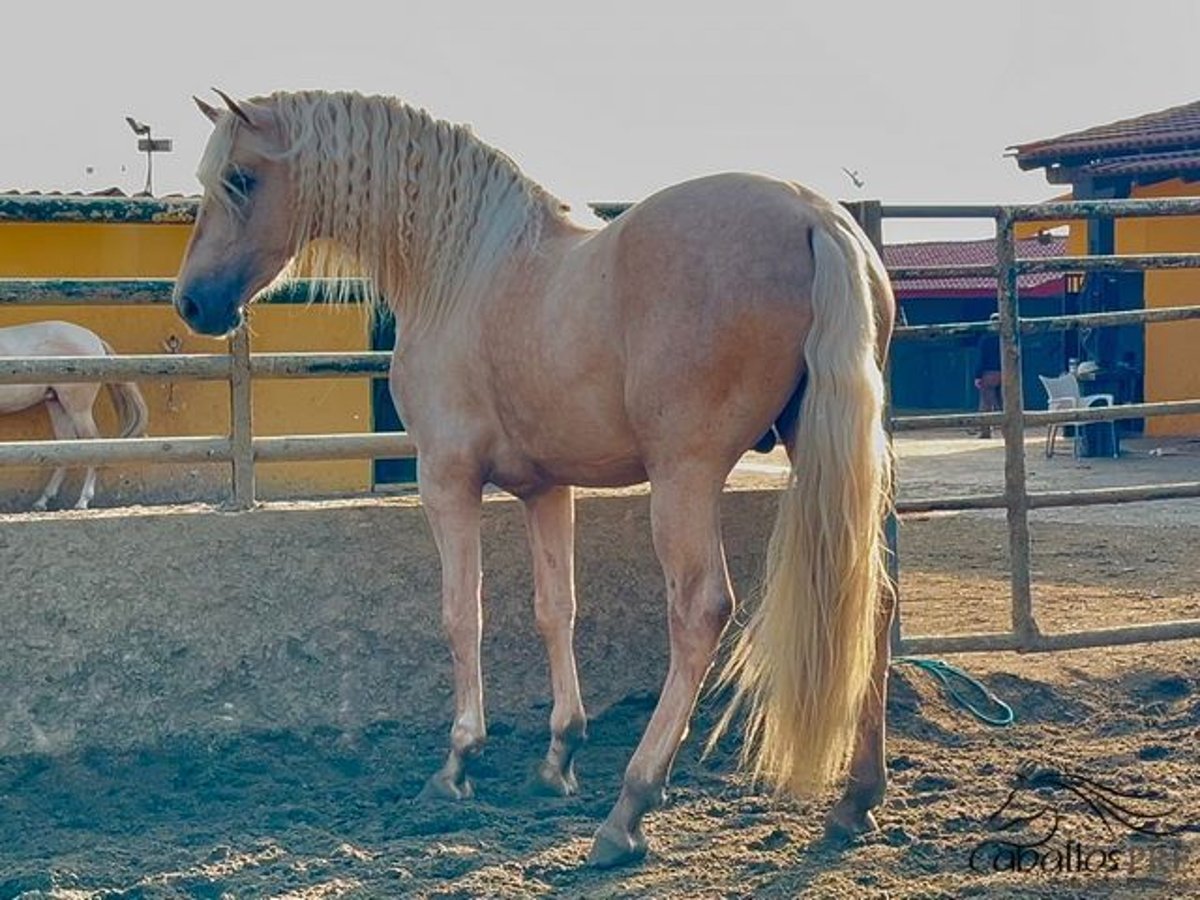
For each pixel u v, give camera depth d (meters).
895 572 6.10
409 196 4.86
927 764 5.23
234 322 5.05
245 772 5.34
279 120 4.96
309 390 12.19
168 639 5.50
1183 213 6.31
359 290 5.39
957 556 10.48
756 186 4.06
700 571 4.09
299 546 5.66
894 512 5.44
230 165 4.93
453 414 4.79
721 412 4.00
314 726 5.60
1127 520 12.17
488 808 4.86
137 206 5.68
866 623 3.86
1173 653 6.53
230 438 5.82
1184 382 19.78
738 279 3.92
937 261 31.84
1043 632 6.83
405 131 4.90
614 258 4.16
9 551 5.34
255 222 4.96
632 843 4.23
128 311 12.25
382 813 4.92
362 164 4.90
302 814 4.90
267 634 5.61
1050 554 10.37
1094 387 17.27
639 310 4.05
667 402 4.02
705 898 3.93
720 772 5.25
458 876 4.22
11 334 11.74
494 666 5.86
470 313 4.70
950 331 6.22
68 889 4.23
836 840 4.38
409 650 5.76
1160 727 5.66
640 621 6.04
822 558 3.82
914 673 6.06
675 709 4.17
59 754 5.33
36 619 5.36
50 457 5.59
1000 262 6.22
